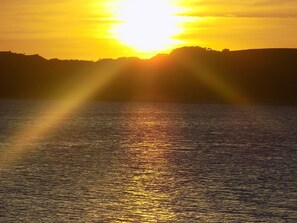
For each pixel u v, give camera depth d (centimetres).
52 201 5559
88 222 4897
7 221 4888
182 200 5669
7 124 17412
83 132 14450
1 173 7175
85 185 6400
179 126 17088
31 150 9956
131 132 14600
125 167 7831
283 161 8519
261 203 5534
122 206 5406
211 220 4975
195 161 8488
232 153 9619
